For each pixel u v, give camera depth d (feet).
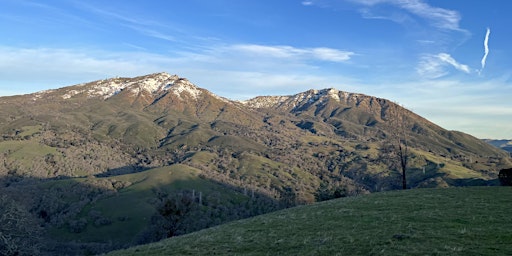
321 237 67.97
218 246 70.54
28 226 142.92
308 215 97.60
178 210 228.02
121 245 394.93
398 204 99.04
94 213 485.56
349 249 57.67
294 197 479.00
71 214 483.92
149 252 72.95
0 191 438.81
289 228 81.15
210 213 471.62
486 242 54.75
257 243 69.67
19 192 505.66
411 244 56.65
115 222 469.16
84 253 379.35
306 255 57.16
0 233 126.52
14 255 135.13
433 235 61.11
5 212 133.39
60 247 394.93
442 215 78.28
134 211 496.64
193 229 353.51
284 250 62.23
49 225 458.50
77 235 438.81
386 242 59.16
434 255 50.44
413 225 70.44
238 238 75.51
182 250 69.97
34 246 144.77
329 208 106.63
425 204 95.20
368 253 54.24
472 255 49.32
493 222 68.59
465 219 72.54
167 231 241.96
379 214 86.58
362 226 74.64
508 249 50.47
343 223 80.02
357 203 109.81
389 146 200.85
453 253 50.55
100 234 440.45
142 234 391.45
